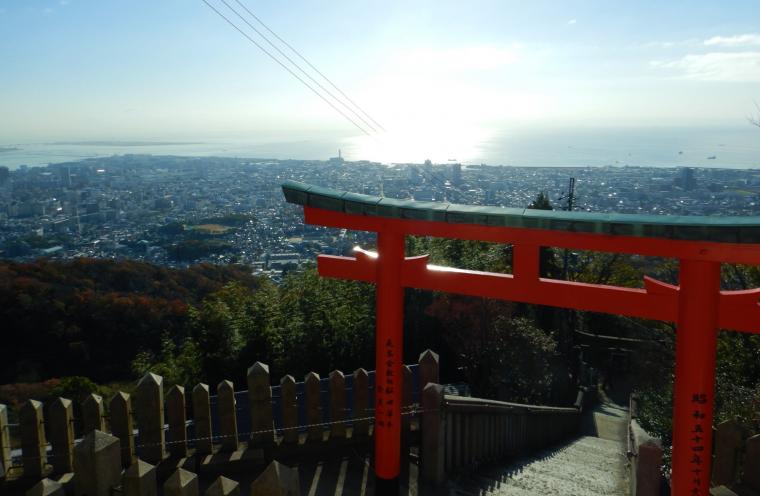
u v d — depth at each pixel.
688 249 3.52
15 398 15.13
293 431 5.22
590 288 3.99
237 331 9.27
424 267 4.59
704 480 3.64
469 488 5.27
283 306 9.83
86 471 3.54
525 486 5.64
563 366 14.33
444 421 5.23
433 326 11.15
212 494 2.99
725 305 3.55
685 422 3.65
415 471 5.27
